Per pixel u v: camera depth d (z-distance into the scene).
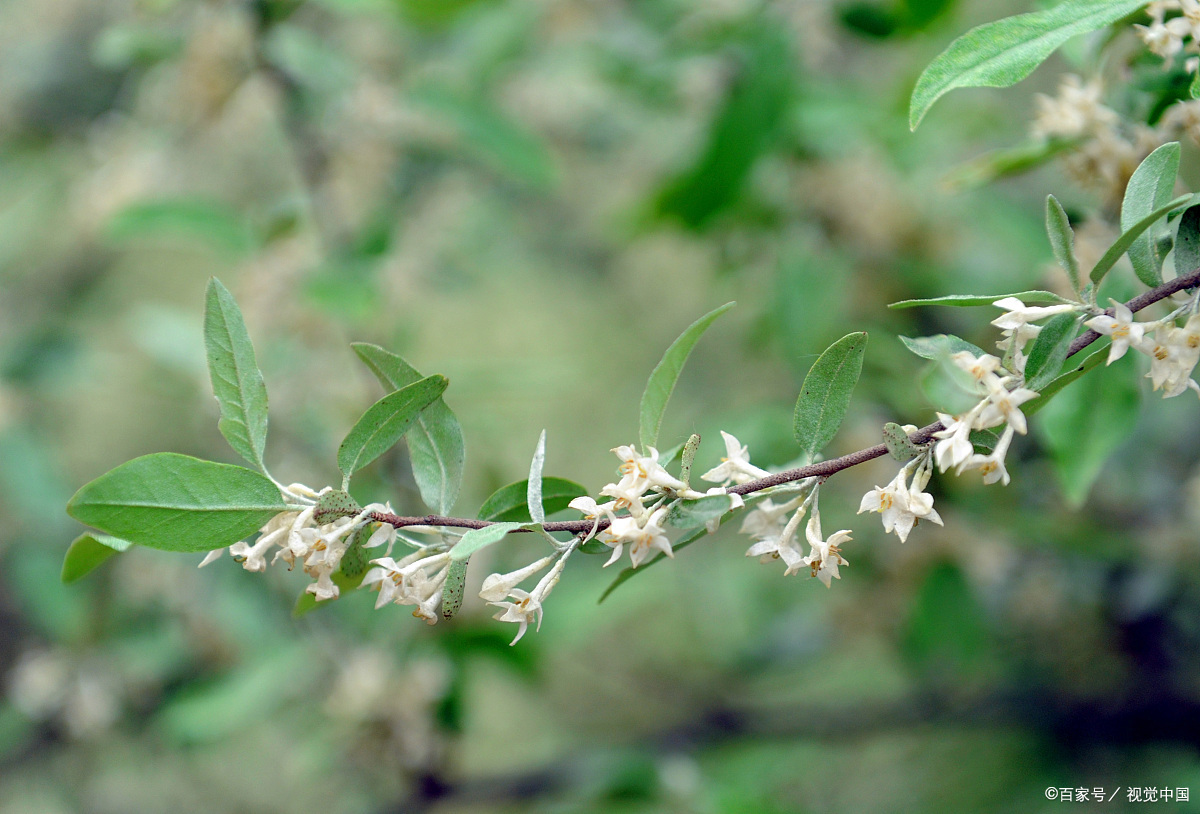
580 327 2.12
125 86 1.80
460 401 1.35
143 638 1.43
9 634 1.63
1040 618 1.39
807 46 1.21
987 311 1.20
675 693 1.77
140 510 0.71
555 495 0.73
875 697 1.68
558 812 1.25
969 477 1.14
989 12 1.55
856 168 1.23
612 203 1.89
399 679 1.15
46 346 1.49
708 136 1.13
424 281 1.44
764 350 1.35
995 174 0.80
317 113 1.21
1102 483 1.30
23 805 1.57
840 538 0.72
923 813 1.50
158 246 1.90
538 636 1.21
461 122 1.22
